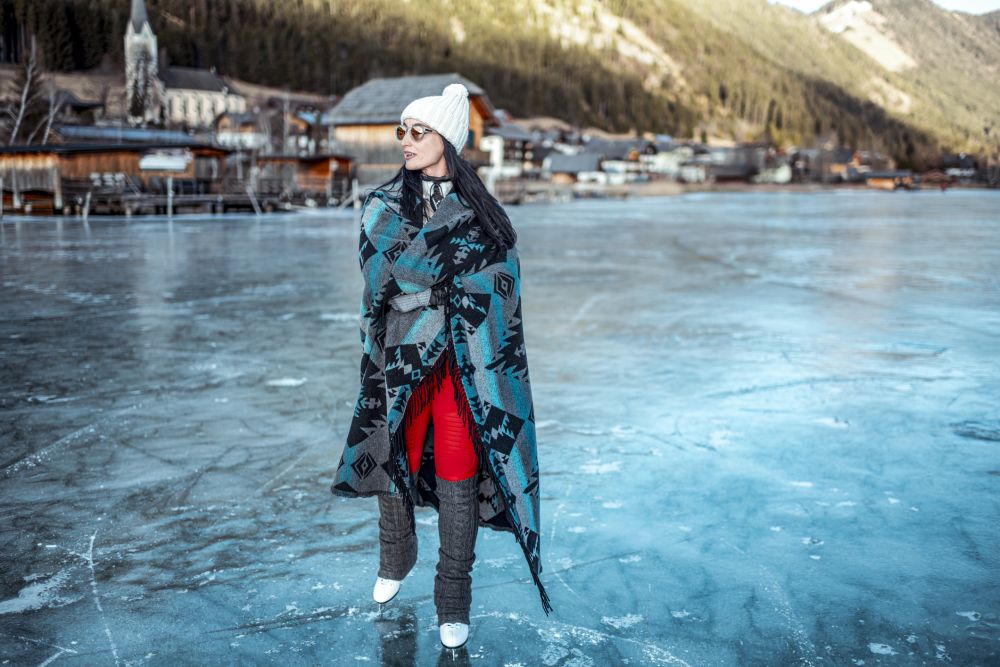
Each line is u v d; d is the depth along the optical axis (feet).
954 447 12.89
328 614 7.77
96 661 6.93
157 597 8.08
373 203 6.98
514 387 7.01
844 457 12.41
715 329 23.94
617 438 13.37
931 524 9.92
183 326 24.07
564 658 7.01
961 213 133.90
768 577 8.53
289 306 28.17
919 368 18.65
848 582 8.43
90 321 24.89
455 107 6.91
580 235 71.51
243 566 8.77
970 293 32.24
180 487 11.11
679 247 57.52
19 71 172.14
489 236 6.90
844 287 34.24
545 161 387.75
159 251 50.42
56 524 9.86
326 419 14.38
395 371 6.93
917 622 7.64
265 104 439.22
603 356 20.07
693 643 7.25
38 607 7.87
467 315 6.78
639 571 8.66
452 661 6.96
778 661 6.97
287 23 614.34
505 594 8.16
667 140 625.82
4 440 13.12
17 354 19.93
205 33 539.29
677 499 10.71
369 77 591.78
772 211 140.46
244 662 6.93
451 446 7.05
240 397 15.88
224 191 110.83
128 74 345.10
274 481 11.36
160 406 15.20
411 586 8.34
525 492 6.98
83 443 13.00
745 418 14.56
